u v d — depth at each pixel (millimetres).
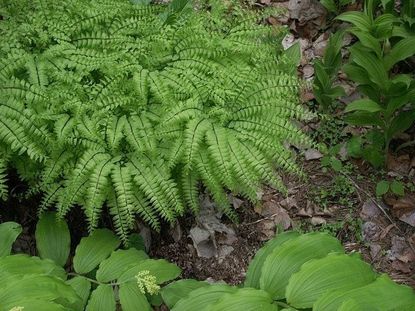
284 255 845
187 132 999
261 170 1048
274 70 1152
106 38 1092
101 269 982
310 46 1654
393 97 1263
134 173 1019
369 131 1382
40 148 1011
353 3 1683
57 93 1017
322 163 1390
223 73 1077
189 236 1246
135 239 1168
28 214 1202
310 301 769
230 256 1248
